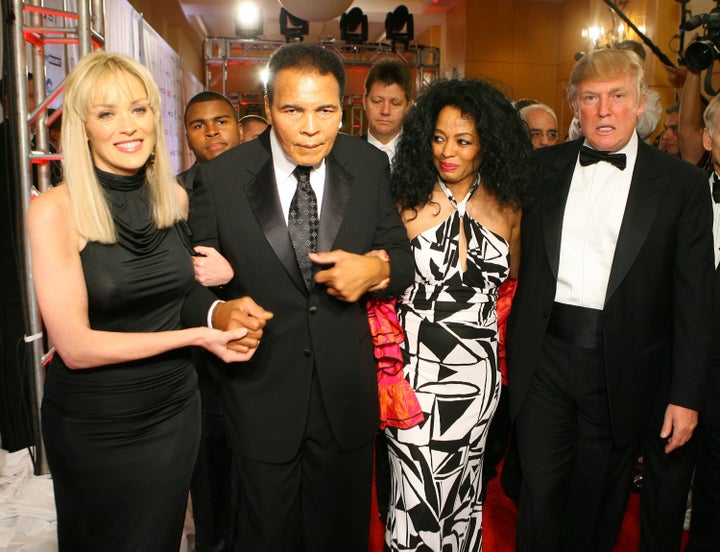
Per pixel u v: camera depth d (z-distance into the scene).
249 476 1.78
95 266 1.55
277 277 1.70
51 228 1.48
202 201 1.74
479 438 2.04
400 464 2.00
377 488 2.76
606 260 1.94
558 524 2.11
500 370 2.23
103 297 1.57
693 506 2.21
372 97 3.52
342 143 1.83
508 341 2.11
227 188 1.71
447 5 11.48
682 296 1.90
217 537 2.30
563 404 2.05
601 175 1.96
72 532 1.64
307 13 7.82
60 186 1.54
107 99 1.50
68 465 1.59
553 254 1.97
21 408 3.16
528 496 2.10
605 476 2.07
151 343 1.54
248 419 1.75
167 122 7.44
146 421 1.64
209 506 2.26
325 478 1.82
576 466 2.09
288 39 10.55
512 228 2.11
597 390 1.98
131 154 1.56
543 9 11.04
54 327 1.50
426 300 1.98
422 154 1.95
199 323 1.68
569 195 2.02
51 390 1.61
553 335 2.03
